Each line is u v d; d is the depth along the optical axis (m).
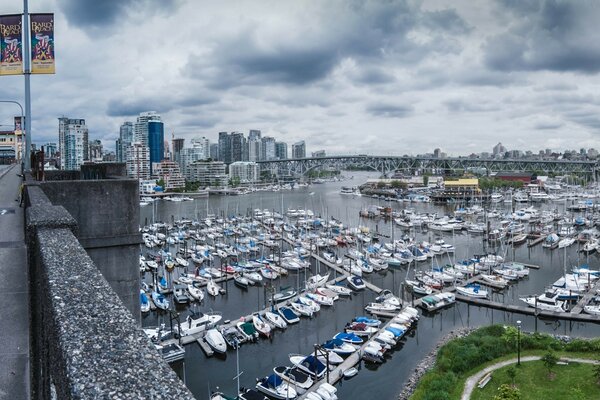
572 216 128.38
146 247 99.88
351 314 59.81
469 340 46.84
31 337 8.91
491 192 194.88
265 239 104.19
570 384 37.47
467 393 37.31
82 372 3.59
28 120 25.95
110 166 23.39
